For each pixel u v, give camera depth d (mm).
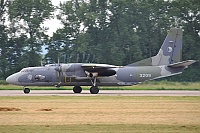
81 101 133750
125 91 198375
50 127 83562
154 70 184750
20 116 97312
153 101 134750
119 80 182000
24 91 179000
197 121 91250
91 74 177250
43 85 178875
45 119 93125
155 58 187125
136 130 81000
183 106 118875
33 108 112438
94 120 92000
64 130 80688
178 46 189250
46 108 112562
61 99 141500
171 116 98000
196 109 111500
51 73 177625
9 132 78438
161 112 104875
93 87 177500
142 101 134625
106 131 79875
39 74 177250
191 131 80188
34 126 84562
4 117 95812
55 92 186125
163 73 185500
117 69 182375
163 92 188875
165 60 187875
